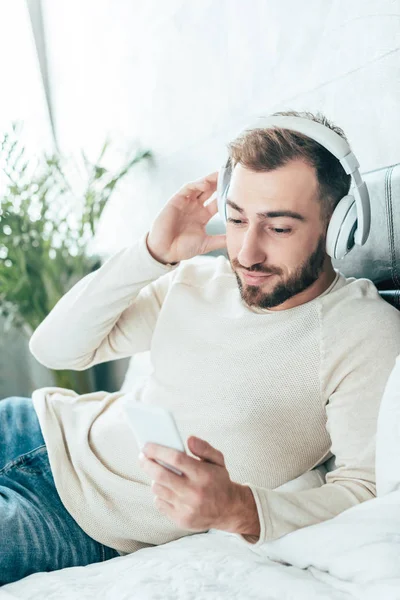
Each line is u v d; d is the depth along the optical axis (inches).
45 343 58.1
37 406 57.2
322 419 48.2
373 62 64.7
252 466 48.5
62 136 140.0
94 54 123.2
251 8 81.6
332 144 44.1
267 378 48.5
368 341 46.6
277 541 40.9
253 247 45.9
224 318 51.6
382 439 40.5
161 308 56.2
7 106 135.8
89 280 56.5
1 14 135.4
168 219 53.9
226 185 51.1
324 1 69.9
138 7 106.8
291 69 76.2
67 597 40.4
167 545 47.3
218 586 38.9
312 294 49.4
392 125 63.3
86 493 50.5
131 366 77.5
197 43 93.5
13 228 116.3
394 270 53.4
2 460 54.7
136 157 109.8
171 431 34.9
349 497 42.3
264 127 46.1
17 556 46.7
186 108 98.6
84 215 118.9
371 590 34.7
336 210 45.8
